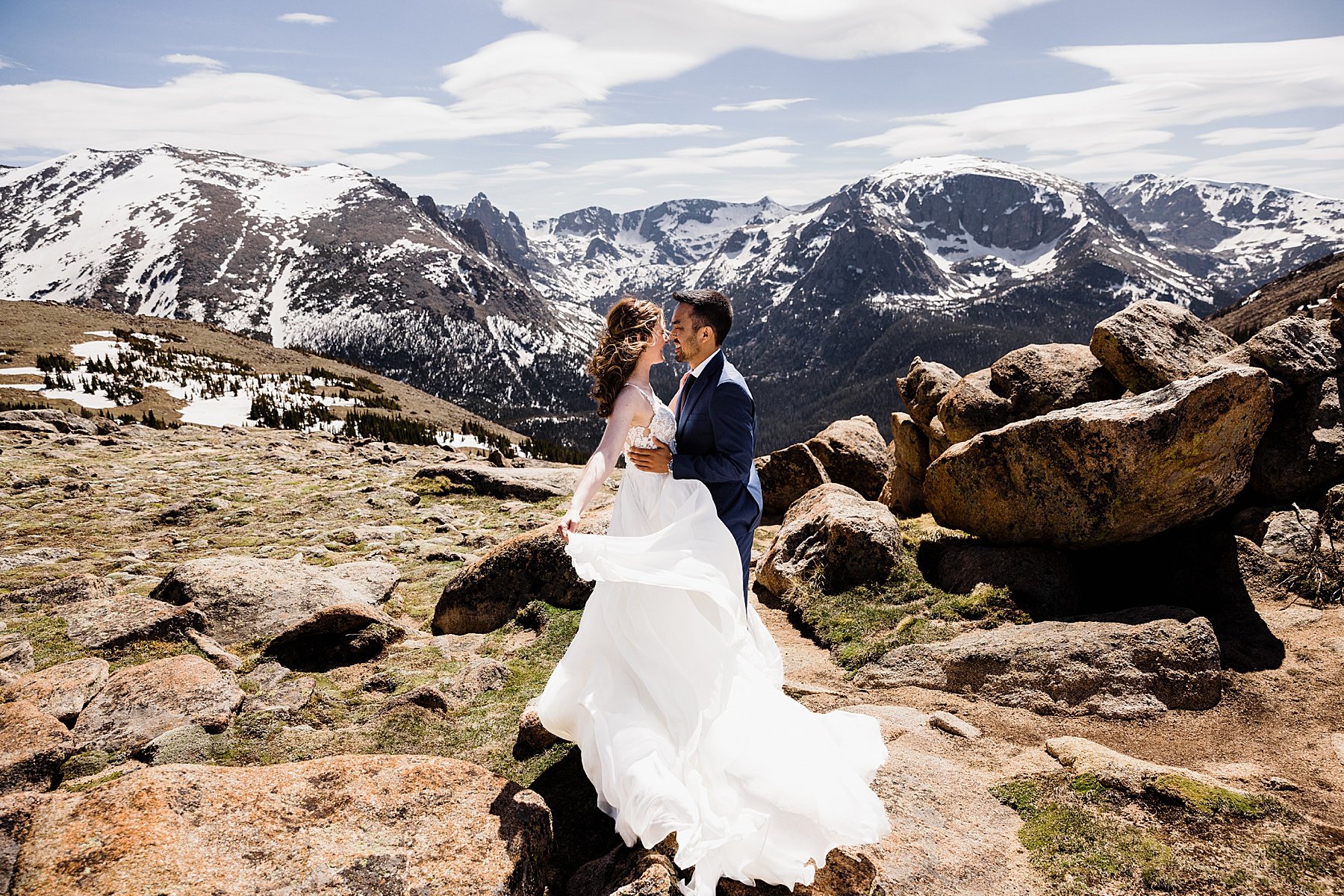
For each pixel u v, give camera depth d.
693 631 4.01
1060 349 10.23
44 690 5.70
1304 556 6.80
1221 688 5.46
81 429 25.33
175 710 5.49
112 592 8.55
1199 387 6.28
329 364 140.88
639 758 3.67
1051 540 7.22
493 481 15.69
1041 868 3.82
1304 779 4.52
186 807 3.49
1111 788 4.31
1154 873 3.68
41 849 3.17
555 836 4.25
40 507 13.87
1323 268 191.25
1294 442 7.47
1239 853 3.78
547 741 5.17
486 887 3.33
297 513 13.97
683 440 4.48
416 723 5.55
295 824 3.56
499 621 7.96
